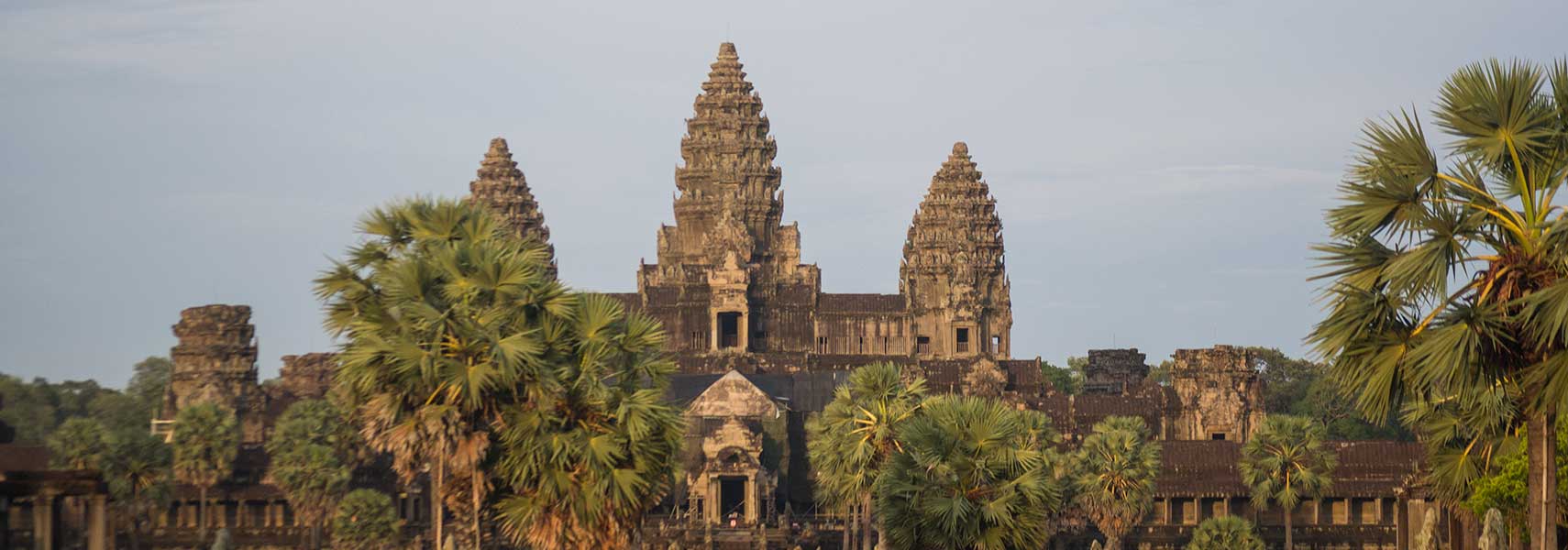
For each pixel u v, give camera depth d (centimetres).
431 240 12094
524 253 11969
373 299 11769
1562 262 8581
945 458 12544
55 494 13300
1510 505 13250
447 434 11312
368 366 11381
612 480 11562
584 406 11806
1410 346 8894
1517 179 8844
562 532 11581
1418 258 8681
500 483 11912
